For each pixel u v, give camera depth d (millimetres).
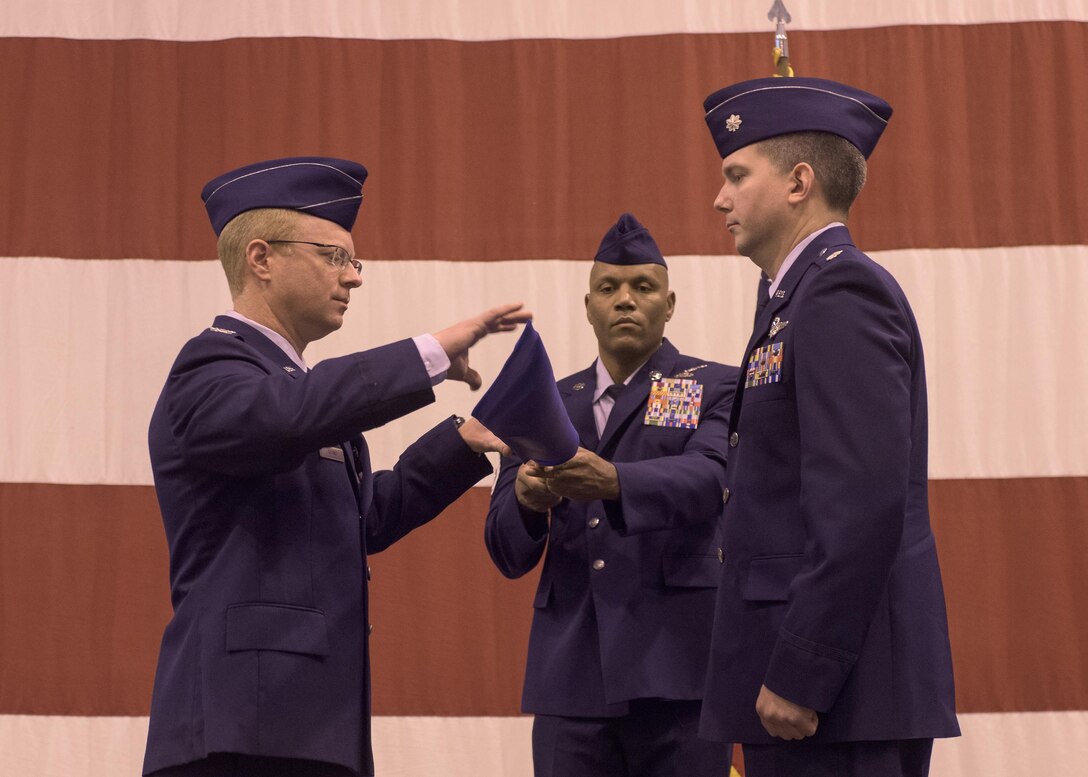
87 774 6117
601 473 4152
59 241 6469
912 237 6430
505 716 6168
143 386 6395
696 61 6590
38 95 6570
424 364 3209
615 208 6512
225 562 3240
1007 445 6289
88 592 6230
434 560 6266
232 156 6551
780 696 2996
